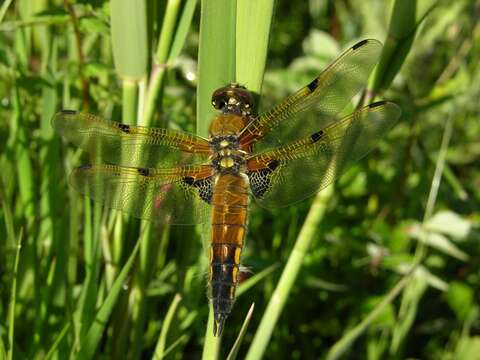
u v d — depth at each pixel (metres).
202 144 0.20
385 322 0.23
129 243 0.20
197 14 0.27
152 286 0.22
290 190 0.20
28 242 0.21
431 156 0.27
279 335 0.24
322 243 0.25
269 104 0.28
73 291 0.21
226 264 0.19
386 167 0.28
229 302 0.18
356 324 0.24
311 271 0.24
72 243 0.21
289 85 0.27
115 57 0.19
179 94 0.25
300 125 0.20
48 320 0.20
